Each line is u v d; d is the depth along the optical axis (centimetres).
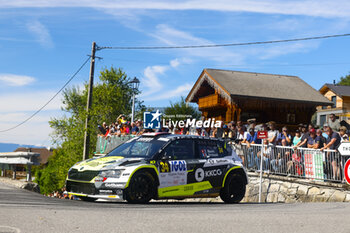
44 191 4153
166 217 560
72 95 4153
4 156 1533
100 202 863
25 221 482
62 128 3231
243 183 1037
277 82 3012
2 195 850
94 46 2545
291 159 1327
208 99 3091
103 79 3503
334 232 464
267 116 2845
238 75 3030
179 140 944
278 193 1345
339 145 1201
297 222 538
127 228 459
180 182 906
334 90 4750
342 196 1177
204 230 462
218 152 1012
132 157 881
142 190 841
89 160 912
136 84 2517
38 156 1377
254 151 1441
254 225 507
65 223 481
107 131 2195
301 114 2889
